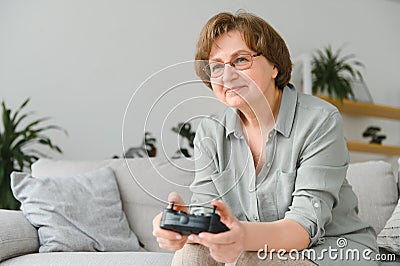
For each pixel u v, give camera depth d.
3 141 2.75
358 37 4.23
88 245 1.96
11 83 3.22
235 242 0.99
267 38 1.27
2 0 3.30
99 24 3.44
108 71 3.41
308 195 1.21
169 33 3.59
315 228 1.16
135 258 1.63
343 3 4.23
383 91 4.25
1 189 2.67
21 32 3.29
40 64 3.29
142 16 3.55
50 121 3.24
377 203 1.93
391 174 2.00
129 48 3.48
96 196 2.12
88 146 3.28
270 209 1.29
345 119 4.03
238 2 3.84
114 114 3.37
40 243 1.95
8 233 1.79
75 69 3.34
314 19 4.09
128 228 2.12
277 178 1.28
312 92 3.68
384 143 4.16
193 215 0.98
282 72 1.34
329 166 1.24
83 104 3.32
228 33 1.25
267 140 1.21
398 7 4.46
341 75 4.00
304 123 1.28
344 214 1.34
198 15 3.70
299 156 1.28
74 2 3.41
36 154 3.16
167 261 1.61
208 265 1.11
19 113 3.19
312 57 3.91
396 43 4.39
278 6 3.98
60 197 2.05
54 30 3.35
